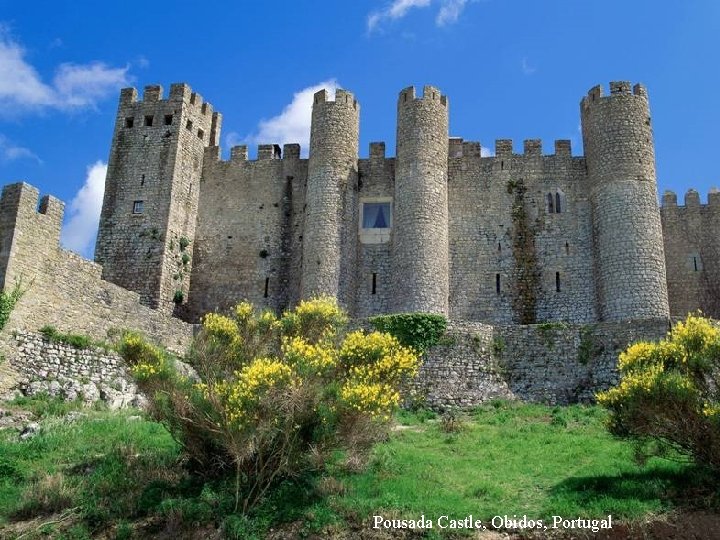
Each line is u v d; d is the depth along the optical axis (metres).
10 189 27.38
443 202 40.00
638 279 36.66
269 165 45.12
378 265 41.16
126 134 43.62
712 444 15.77
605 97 40.00
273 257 43.28
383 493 17.19
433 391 30.44
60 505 17.03
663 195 43.78
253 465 17.41
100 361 27.95
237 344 20.94
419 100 41.16
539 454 20.97
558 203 41.59
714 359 16.78
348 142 42.22
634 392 16.27
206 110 46.41
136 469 18.58
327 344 20.00
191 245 43.78
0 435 21.17
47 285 27.62
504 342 32.38
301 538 15.50
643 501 15.80
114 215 41.94
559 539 14.96
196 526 16.08
